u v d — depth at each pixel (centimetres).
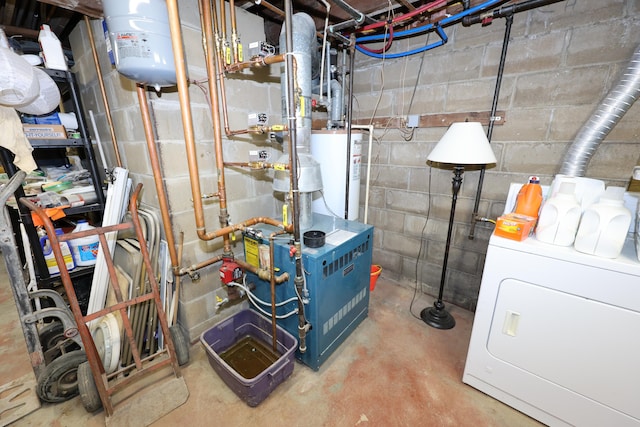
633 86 120
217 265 175
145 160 147
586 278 103
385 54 196
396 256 235
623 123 135
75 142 154
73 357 131
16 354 160
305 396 137
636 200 123
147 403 127
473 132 148
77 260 168
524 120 159
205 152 153
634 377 100
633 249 111
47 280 155
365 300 187
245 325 175
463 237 197
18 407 127
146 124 128
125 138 157
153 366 129
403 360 159
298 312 141
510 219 120
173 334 154
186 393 135
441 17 162
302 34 135
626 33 127
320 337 147
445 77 180
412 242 223
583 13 135
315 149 198
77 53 177
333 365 156
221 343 162
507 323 124
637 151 134
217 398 136
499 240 121
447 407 132
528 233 121
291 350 138
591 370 107
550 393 118
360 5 162
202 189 155
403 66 196
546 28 145
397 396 137
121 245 160
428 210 209
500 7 149
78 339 135
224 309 183
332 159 195
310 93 145
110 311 112
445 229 204
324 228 169
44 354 139
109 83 152
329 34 172
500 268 122
